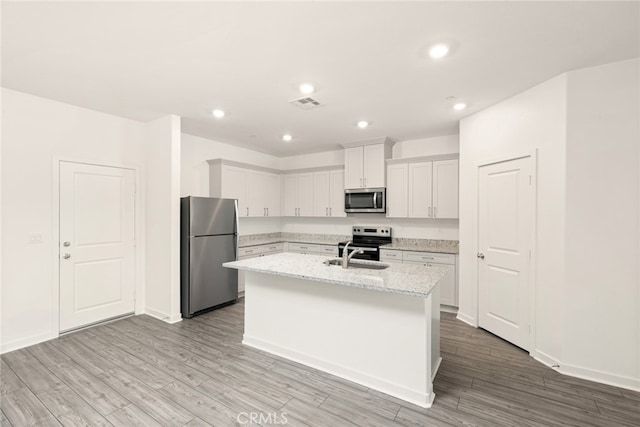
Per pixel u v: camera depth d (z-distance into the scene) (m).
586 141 2.41
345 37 2.02
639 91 2.26
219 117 3.75
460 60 2.33
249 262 3.03
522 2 1.67
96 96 3.06
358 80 2.68
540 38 2.02
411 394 2.16
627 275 2.31
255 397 2.21
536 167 2.75
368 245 4.81
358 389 2.31
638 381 2.28
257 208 5.49
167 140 3.69
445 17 1.81
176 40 2.05
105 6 1.70
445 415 2.00
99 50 2.18
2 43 2.08
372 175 4.90
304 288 2.72
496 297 3.25
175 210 3.71
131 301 3.88
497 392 2.25
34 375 2.47
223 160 4.75
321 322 2.61
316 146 5.39
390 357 2.27
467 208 3.65
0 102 2.84
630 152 2.29
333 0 1.65
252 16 1.79
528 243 2.85
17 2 1.65
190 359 2.77
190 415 2.00
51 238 3.17
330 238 5.87
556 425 1.90
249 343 3.08
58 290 3.23
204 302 4.00
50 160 3.16
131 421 1.94
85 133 3.42
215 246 4.15
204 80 2.68
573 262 2.46
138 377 2.46
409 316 2.19
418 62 2.35
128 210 3.82
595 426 1.89
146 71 2.51
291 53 2.23
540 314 2.72
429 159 4.53
